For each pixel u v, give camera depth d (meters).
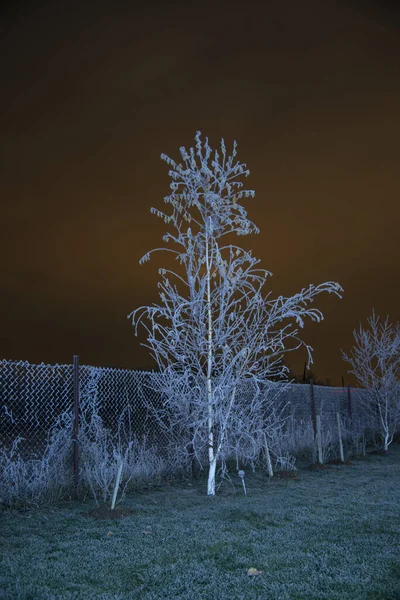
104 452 7.26
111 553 4.65
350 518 5.89
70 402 7.43
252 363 8.16
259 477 9.09
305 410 14.16
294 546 4.82
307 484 8.42
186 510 6.41
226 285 8.00
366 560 4.39
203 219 8.38
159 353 8.16
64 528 5.52
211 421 7.86
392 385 14.29
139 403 8.76
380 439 15.73
